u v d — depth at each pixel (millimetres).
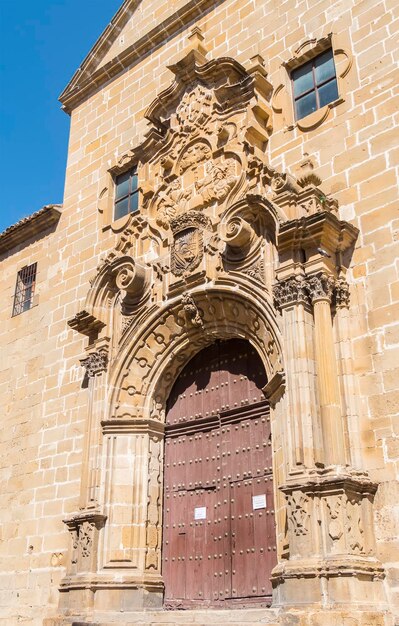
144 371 15188
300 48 14984
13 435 18156
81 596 13250
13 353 19422
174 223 15109
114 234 17734
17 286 20406
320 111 13953
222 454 13930
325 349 11383
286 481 10898
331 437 10812
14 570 16312
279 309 12430
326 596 9719
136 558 13609
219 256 14039
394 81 12969
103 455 14367
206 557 13383
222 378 14570
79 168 19891
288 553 11016
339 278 12094
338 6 14656
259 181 13938
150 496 14336
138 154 17422
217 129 15422
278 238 12328
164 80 18531
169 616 12258
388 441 10727
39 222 20188
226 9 17375
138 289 15367
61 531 15625
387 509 10383
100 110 20172
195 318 14398
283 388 11914
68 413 16812
